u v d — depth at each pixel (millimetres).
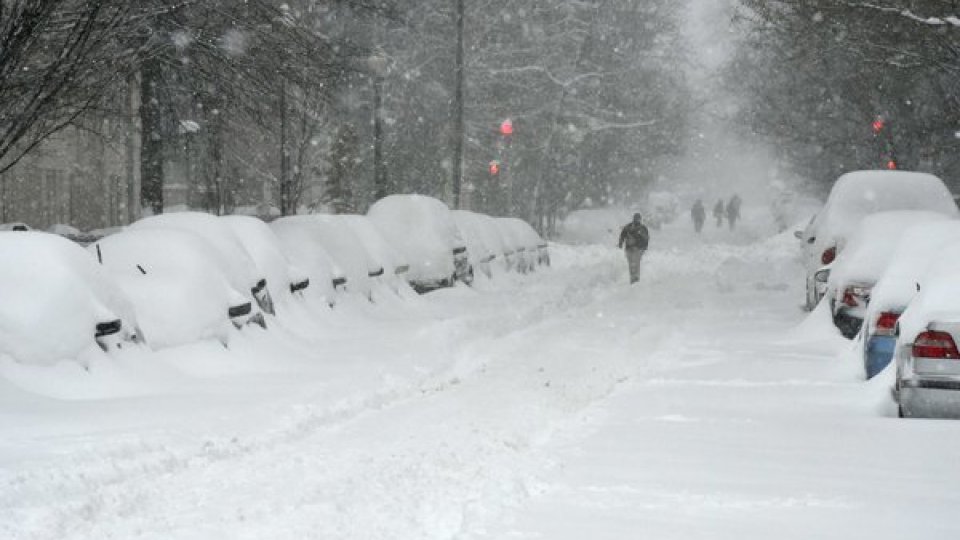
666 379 21281
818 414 16984
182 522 11023
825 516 10547
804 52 41938
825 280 29625
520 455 13898
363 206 82000
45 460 13344
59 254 18641
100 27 25016
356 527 10641
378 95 51875
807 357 24172
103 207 74750
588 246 82000
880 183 33031
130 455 14023
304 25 40250
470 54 86812
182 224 24578
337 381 20281
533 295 41094
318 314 28406
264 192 79875
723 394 19203
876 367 19812
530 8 92688
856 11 37938
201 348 21344
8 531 10672
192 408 17281
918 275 20094
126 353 19422
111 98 30719
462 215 47219
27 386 17188
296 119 51344
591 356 25500
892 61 39031
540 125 93875
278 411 17250
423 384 21469
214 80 36781
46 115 24297
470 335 29156
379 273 33906
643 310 37000
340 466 13688
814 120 60406
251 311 23812
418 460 13930
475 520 10438
